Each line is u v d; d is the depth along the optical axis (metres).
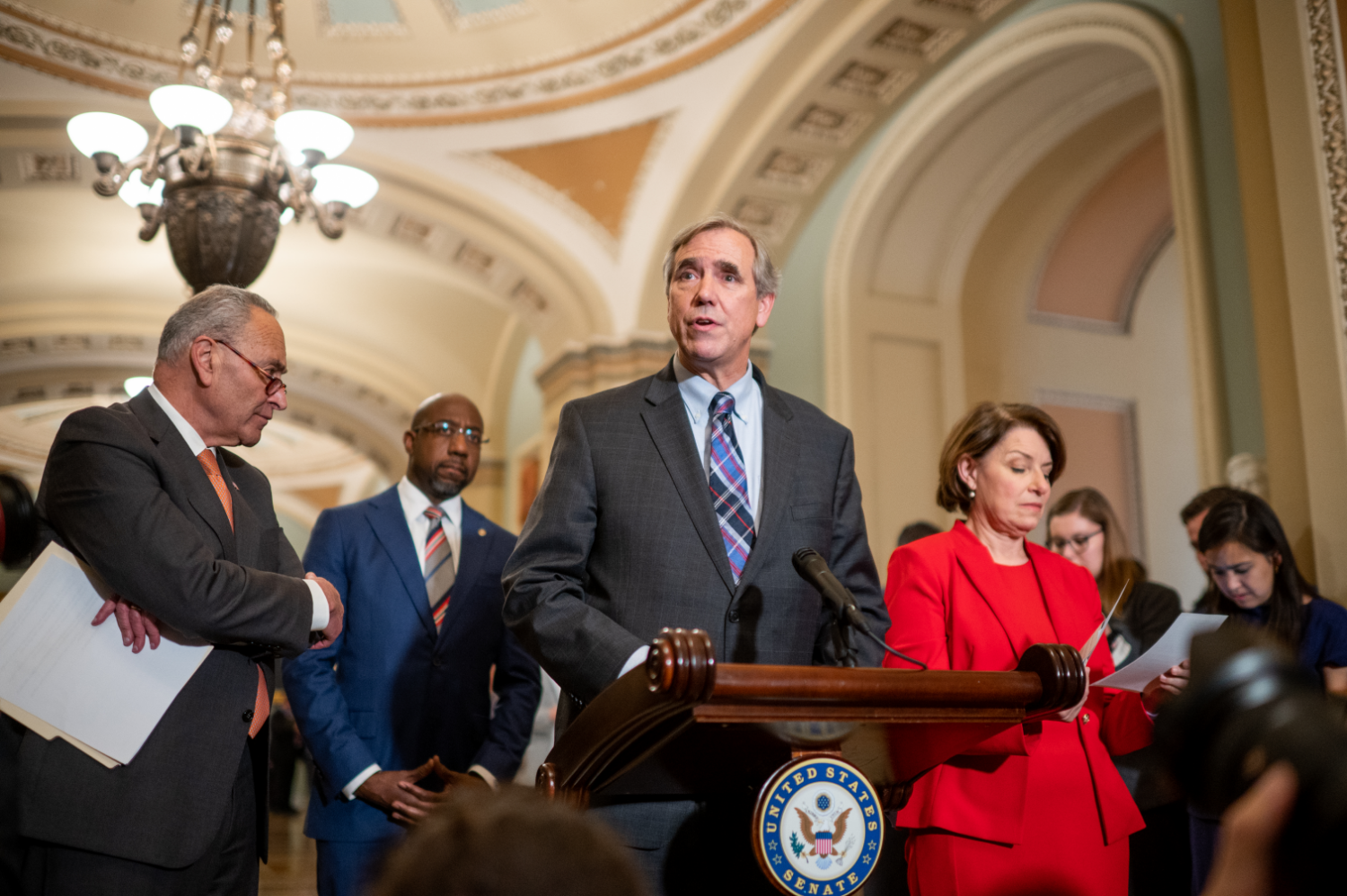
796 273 8.76
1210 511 2.90
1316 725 0.62
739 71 7.23
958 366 8.23
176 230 4.47
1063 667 1.50
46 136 7.38
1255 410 4.81
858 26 6.36
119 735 1.73
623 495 1.79
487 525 3.19
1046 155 7.86
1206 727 0.67
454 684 2.91
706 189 7.84
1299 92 3.62
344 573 2.94
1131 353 8.80
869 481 7.81
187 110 4.31
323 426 13.48
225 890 1.90
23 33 6.95
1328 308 3.46
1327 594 3.36
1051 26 6.41
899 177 7.84
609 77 7.61
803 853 1.36
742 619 1.72
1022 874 2.00
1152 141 7.82
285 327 12.08
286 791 10.27
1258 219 3.76
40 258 10.27
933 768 1.99
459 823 0.56
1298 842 0.59
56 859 1.69
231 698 1.88
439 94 7.92
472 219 8.57
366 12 7.45
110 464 1.77
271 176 4.63
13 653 1.69
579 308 8.66
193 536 1.78
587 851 0.54
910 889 2.17
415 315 11.77
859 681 1.31
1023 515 2.33
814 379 8.37
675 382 1.96
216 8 4.98
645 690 1.26
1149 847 2.87
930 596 2.25
